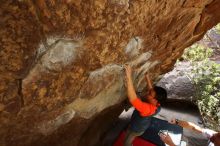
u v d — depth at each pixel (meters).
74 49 2.11
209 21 3.91
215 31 8.86
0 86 1.82
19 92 1.94
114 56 2.62
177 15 3.13
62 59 2.07
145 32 2.82
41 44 1.86
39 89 2.05
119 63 2.84
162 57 4.02
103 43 2.32
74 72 2.27
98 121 4.12
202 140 5.66
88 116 3.16
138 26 2.58
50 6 1.76
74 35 2.03
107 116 4.43
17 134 2.32
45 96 2.15
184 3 2.97
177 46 4.03
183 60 8.14
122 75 3.13
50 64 2.01
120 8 2.17
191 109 7.30
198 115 7.11
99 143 4.81
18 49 1.75
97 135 4.53
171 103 7.32
